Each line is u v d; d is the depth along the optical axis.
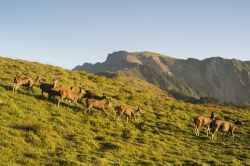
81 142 24.11
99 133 27.34
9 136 21.52
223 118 43.62
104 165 20.81
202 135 33.38
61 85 38.91
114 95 42.22
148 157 24.27
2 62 46.59
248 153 29.41
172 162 24.41
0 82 32.84
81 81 46.59
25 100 29.09
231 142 32.50
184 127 35.09
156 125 33.97
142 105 41.09
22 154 20.00
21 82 31.09
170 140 30.25
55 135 24.03
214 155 27.80
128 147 25.33
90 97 33.06
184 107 45.84
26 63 51.12
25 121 24.75
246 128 38.22
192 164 24.47
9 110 25.83
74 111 30.45
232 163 26.06
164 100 48.66
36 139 22.31
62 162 20.00
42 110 28.16
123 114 33.69
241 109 57.00
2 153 19.19
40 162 19.45
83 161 20.94
